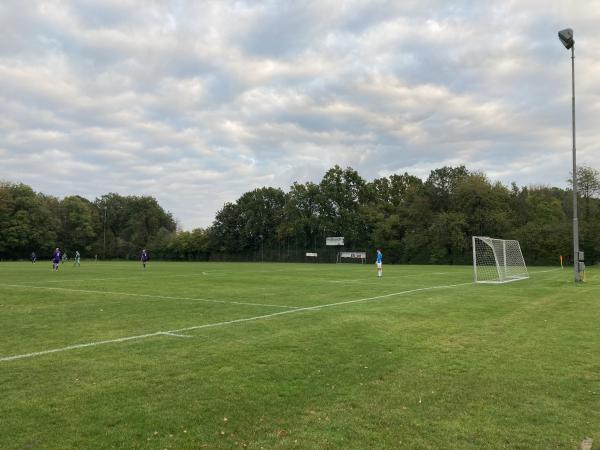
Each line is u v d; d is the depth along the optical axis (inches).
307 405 238.2
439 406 238.4
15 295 784.9
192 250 4335.6
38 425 209.8
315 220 3784.5
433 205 3097.9
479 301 690.8
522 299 719.1
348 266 2487.7
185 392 255.9
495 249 1279.5
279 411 229.5
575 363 322.0
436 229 2790.4
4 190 3895.2
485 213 2728.8
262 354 344.2
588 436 203.3
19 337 411.2
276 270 1888.5
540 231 2484.0
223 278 1293.1
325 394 255.1
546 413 229.3
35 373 293.0
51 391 257.0
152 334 424.8
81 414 223.0
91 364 315.0
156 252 4495.6
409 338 406.6
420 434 203.8
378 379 284.2
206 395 251.3
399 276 1397.6
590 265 2299.5
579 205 2591.0
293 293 831.1
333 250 3634.4
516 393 258.8
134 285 1018.1
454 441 196.9
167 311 584.4
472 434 203.9
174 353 347.3
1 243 3836.1
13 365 312.5
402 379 284.0
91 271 1736.0
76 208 4505.4
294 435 201.8
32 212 4040.4
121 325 475.8
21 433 201.0
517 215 2854.3
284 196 4188.0
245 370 300.7
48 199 4532.5
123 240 4731.8
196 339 400.5
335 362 322.0
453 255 2859.3
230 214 4202.8
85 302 682.8
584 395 256.2
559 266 2317.9
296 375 290.0
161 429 207.0
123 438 197.2
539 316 538.9
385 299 724.7
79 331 441.4
